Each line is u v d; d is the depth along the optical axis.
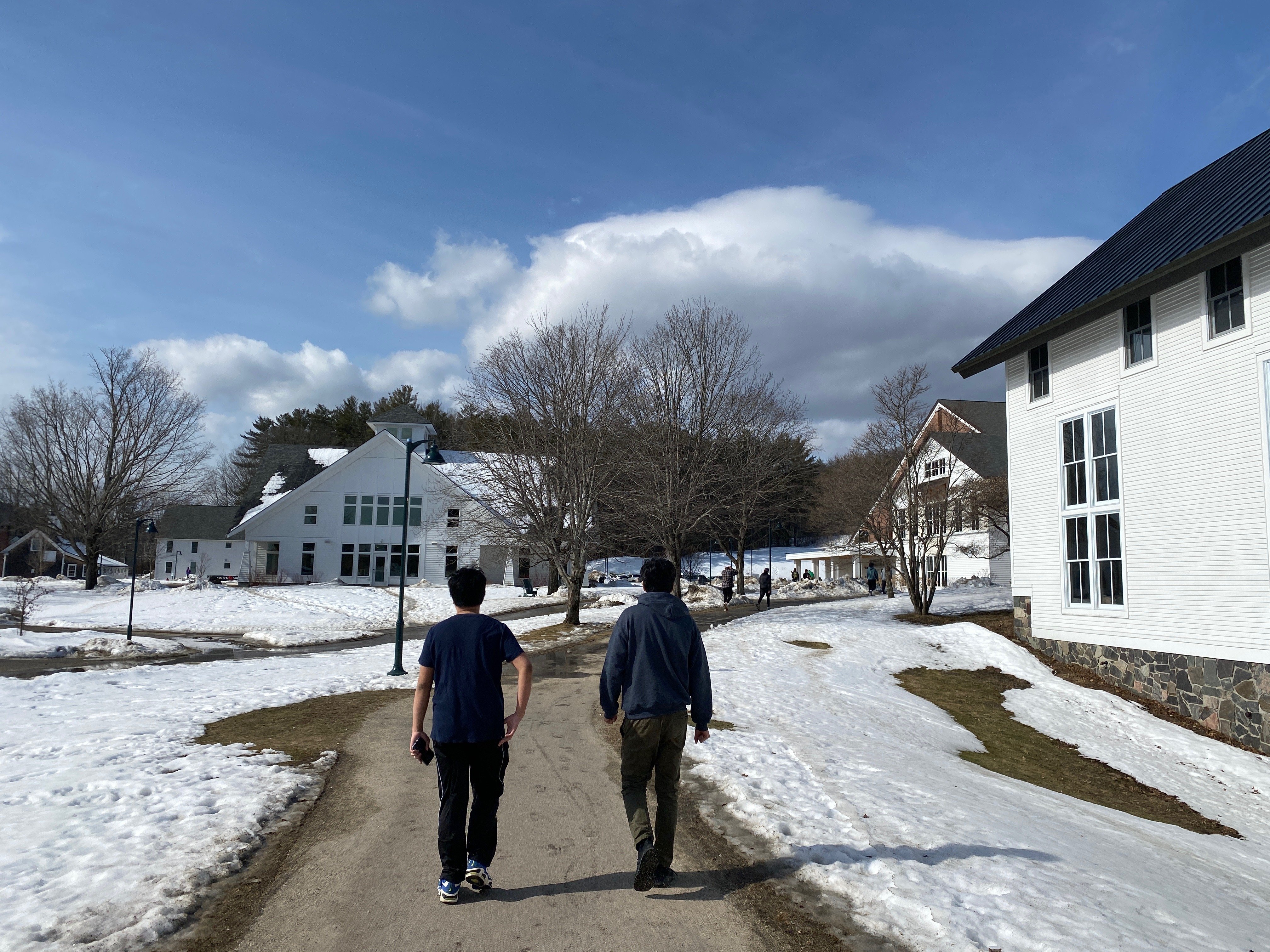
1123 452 16.16
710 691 4.95
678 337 28.62
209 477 85.81
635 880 4.79
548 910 4.50
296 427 84.75
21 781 7.17
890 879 4.96
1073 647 17.44
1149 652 15.39
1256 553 13.27
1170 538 14.95
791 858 5.39
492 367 25.33
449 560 49.50
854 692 14.76
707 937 4.19
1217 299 14.14
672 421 26.64
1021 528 19.34
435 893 4.73
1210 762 12.66
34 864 5.02
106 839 5.55
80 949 3.88
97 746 8.66
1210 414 14.17
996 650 19.03
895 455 27.31
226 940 4.09
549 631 24.31
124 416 50.38
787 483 39.50
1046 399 18.56
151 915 4.28
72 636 23.84
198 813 6.20
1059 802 9.06
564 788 7.29
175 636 27.64
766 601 33.12
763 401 34.88
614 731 10.20
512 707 12.17
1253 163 16.03
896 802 7.00
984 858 5.46
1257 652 13.20
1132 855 6.78
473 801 5.41
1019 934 4.18
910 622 23.50
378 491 49.75
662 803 4.84
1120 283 15.22
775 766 8.16
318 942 4.08
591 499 24.86
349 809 6.54
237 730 9.91
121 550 78.50
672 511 25.08
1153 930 4.51
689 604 34.41
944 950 4.02
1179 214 17.03
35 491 50.47
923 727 12.72
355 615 33.62
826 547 47.31
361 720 10.77
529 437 24.77
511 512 25.30
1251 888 6.70
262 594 38.75
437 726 4.54
